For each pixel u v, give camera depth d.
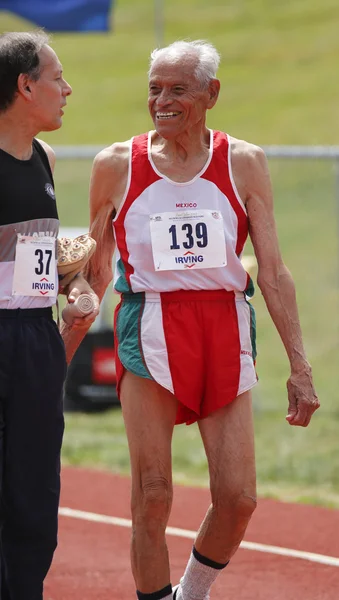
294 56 121.38
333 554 21.33
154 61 14.70
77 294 14.51
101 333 39.19
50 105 13.54
